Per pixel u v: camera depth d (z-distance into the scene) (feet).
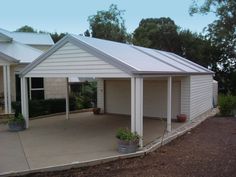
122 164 27.04
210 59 108.99
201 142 35.14
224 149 31.45
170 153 30.32
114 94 61.00
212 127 45.65
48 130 43.80
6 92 52.37
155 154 30.12
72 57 38.19
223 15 108.58
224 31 107.55
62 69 39.55
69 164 26.09
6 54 55.26
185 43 119.03
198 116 57.57
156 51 59.88
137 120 32.32
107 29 159.02
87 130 43.60
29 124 49.06
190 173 23.72
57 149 32.65
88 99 69.82
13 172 24.35
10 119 44.27
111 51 37.99
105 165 26.89
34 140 37.29
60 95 64.75
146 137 38.29
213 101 76.38
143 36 137.90
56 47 39.58
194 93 54.24
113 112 61.31
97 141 36.37
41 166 26.43
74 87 79.00
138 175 23.63
